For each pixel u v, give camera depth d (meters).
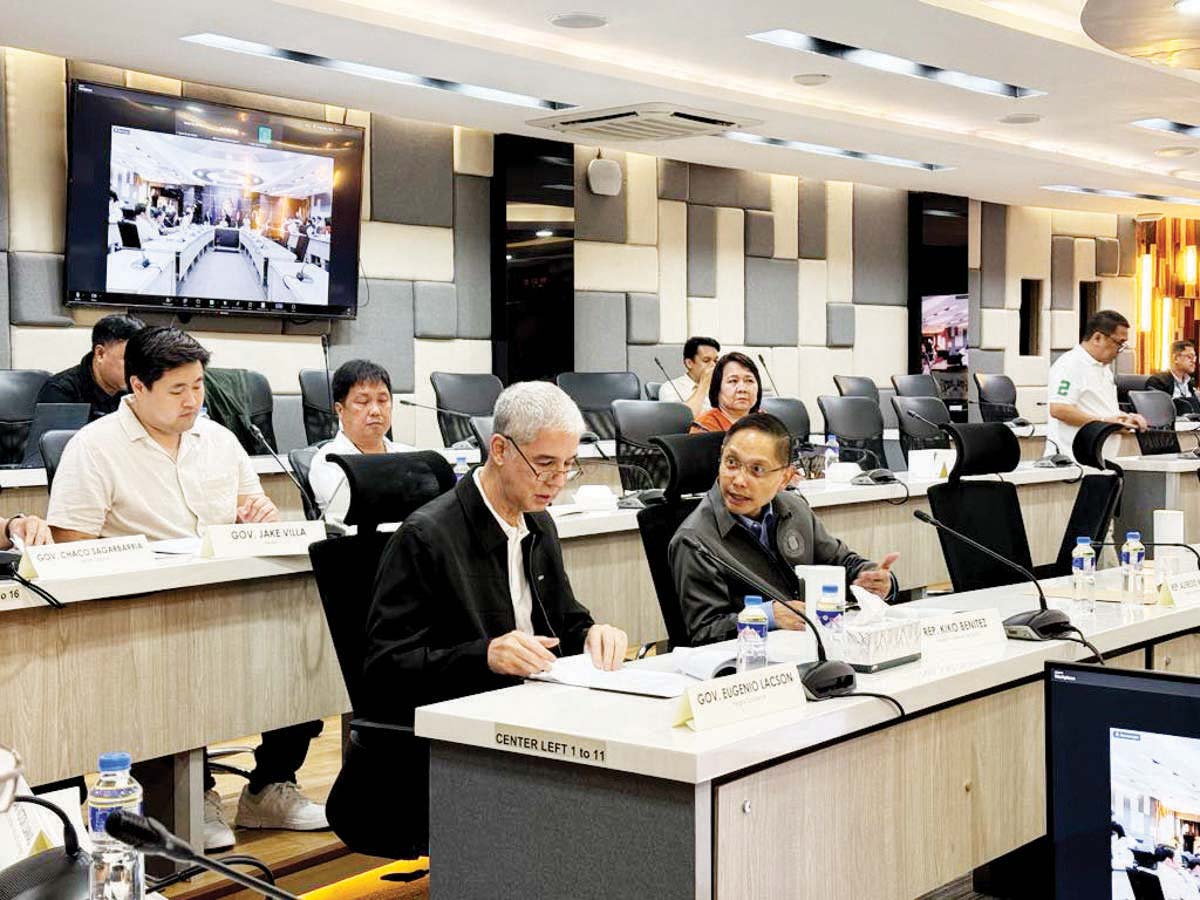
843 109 8.48
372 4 6.01
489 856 1.89
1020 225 12.54
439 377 6.71
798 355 10.56
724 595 3.09
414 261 8.04
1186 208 12.84
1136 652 2.71
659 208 9.54
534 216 8.51
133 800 1.18
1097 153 10.46
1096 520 5.09
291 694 3.24
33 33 5.92
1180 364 11.02
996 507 4.14
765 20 6.34
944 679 2.14
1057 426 6.56
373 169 7.81
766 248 10.26
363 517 2.65
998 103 8.43
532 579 2.66
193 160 6.79
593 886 1.80
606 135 8.43
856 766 2.00
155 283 6.69
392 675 2.44
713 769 1.70
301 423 7.42
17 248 6.34
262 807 3.59
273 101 7.29
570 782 1.81
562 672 2.20
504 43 6.38
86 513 3.29
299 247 7.29
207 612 3.06
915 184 10.95
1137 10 5.05
